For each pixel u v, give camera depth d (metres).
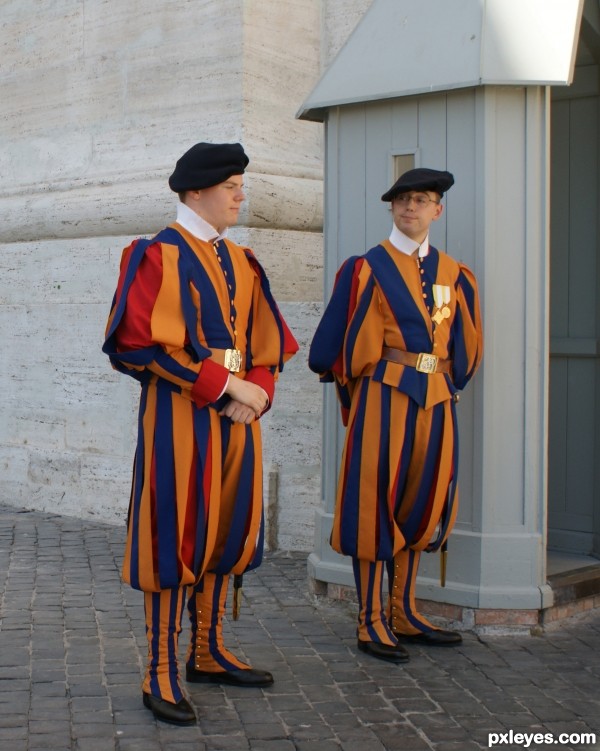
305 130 5.63
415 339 3.58
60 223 5.92
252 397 3.10
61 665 3.50
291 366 5.17
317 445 5.16
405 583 3.82
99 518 5.77
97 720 3.06
